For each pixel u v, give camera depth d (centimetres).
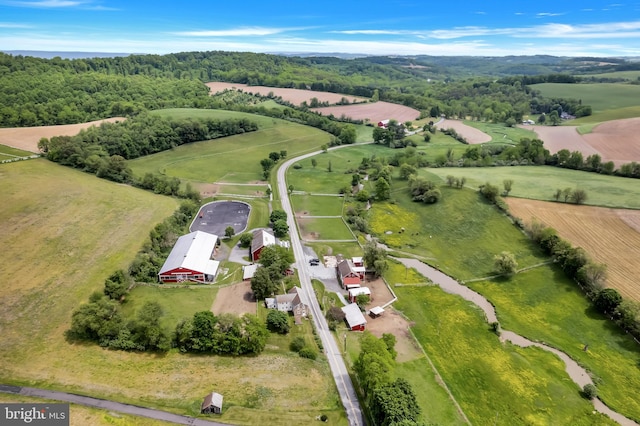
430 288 9694
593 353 7575
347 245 11606
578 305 8744
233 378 6681
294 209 13912
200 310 8438
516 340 7994
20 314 7694
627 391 6750
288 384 6638
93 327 7125
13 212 10850
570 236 10625
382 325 8425
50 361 6706
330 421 5975
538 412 6359
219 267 10188
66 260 9494
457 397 6625
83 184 13500
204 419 5788
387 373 6419
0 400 5759
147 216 12219
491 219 12038
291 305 8625
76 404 5816
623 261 9531
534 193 12950
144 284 9281
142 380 6481
